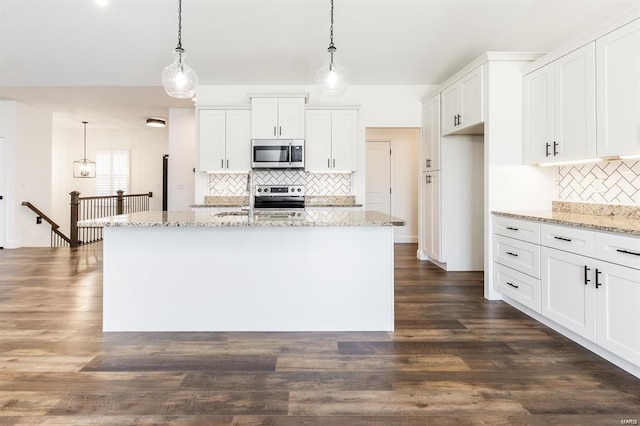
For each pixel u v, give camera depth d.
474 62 3.83
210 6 3.98
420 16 4.09
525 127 3.55
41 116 6.93
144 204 9.34
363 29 4.27
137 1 3.92
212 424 1.70
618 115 2.49
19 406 1.83
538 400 1.89
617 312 2.16
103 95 5.92
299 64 4.94
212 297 2.83
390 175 7.44
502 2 3.88
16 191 6.47
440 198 4.93
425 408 1.82
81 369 2.21
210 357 2.38
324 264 2.84
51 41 4.48
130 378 2.10
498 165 3.61
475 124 3.88
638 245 2.02
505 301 3.58
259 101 5.12
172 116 6.73
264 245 2.83
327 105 5.23
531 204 3.63
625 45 2.43
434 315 3.20
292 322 2.85
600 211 3.08
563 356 2.40
